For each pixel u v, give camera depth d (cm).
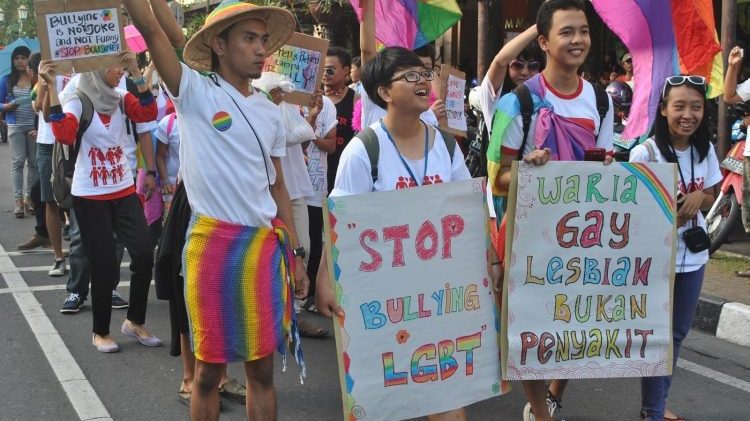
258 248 338
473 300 329
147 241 541
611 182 347
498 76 409
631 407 457
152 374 502
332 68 632
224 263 333
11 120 1039
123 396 466
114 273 539
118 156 534
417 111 316
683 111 392
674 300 410
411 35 594
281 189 365
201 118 328
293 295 357
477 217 325
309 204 616
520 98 369
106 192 527
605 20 483
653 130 415
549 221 345
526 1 1160
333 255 306
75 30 491
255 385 355
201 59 344
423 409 324
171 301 439
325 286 313
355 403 312
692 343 582
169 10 353
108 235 531
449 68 582
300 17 1328
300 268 375
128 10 305
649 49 477
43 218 858
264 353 339
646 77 477
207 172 330
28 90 1040
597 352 356
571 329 352
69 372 500
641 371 361
